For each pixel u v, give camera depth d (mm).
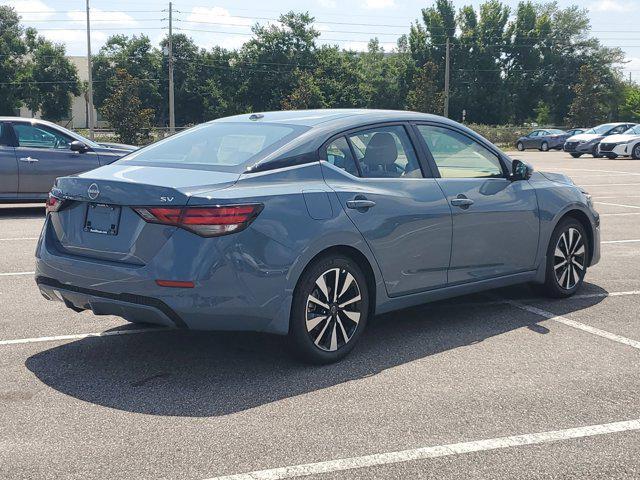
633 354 4809
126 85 46656
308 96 64688
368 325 5523
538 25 86062
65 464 3234
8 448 3400
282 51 84125
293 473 3148
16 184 11516
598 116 73250
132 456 3314
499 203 5520
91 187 4324
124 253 4191
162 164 4656
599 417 3762
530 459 3289
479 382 4273
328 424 3672
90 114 51781
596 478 3111
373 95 86875
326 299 4500
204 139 4965
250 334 5250
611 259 8211
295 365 4578
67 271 4383
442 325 5516
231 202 4047
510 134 56875
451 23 83938
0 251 8633
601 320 5645
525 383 4258
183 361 4672
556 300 6289
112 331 5359
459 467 3211
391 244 4789
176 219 4016
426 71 63875
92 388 4191
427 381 4293
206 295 4000
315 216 4363
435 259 5109
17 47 74438
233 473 3150
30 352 4863
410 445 3428
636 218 11781
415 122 5262
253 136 4785
